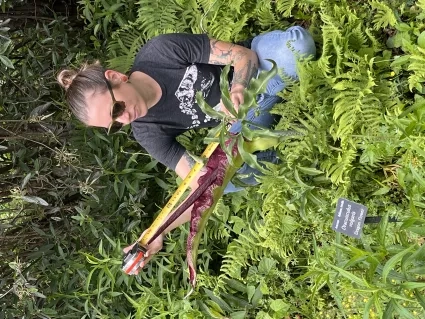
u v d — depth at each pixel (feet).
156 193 9.01
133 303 7.92
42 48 8.63
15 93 8.15
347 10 5.96
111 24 9.45
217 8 7.52
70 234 8.10
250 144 5.42
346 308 6.85
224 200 8.09
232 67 6.21
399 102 5.80
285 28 7.21
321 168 6.50
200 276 8.02
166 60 5.99
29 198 6.97
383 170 6.28
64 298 7.99
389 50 6.08
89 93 5.57
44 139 8.08
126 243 8.18
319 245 7.14
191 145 8.28
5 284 7.55
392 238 6.00
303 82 5.90
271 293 7.77
